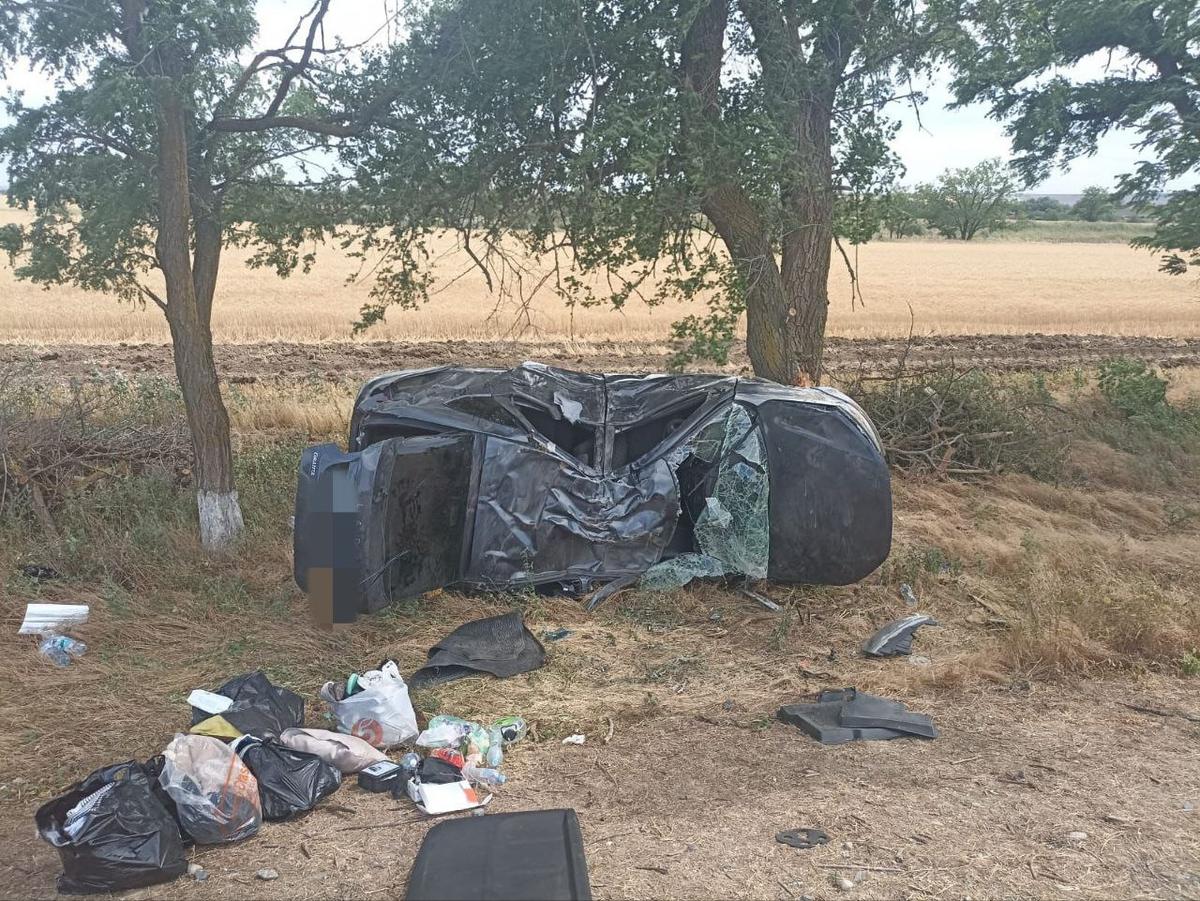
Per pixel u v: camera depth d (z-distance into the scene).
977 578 6.91
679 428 6.66
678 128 7.36
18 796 3.88
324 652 5.43
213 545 6.71
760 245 8.38
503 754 4.32
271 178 7.45
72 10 6.06
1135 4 12.96
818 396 6.70
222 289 33.94
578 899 2.95
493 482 6.20
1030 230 113.31
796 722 4.64
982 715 4.82
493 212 8.00
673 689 5.10
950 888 3.27
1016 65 8.64
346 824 3.72
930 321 29.05
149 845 3.27
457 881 3.04
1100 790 4.01
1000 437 10.23
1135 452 11.28
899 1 7.83
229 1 6.20
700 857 3.44
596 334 22.92
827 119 8.30
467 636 5.43
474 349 19.55
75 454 7.80
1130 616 5.82
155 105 6.04
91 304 26.31
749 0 7.76
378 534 5.65
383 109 7.02
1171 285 47.69
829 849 3.51
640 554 6.52
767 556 6.40
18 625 5.62
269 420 11.65
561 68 7.18
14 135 6.19
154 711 4.63
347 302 29.67
